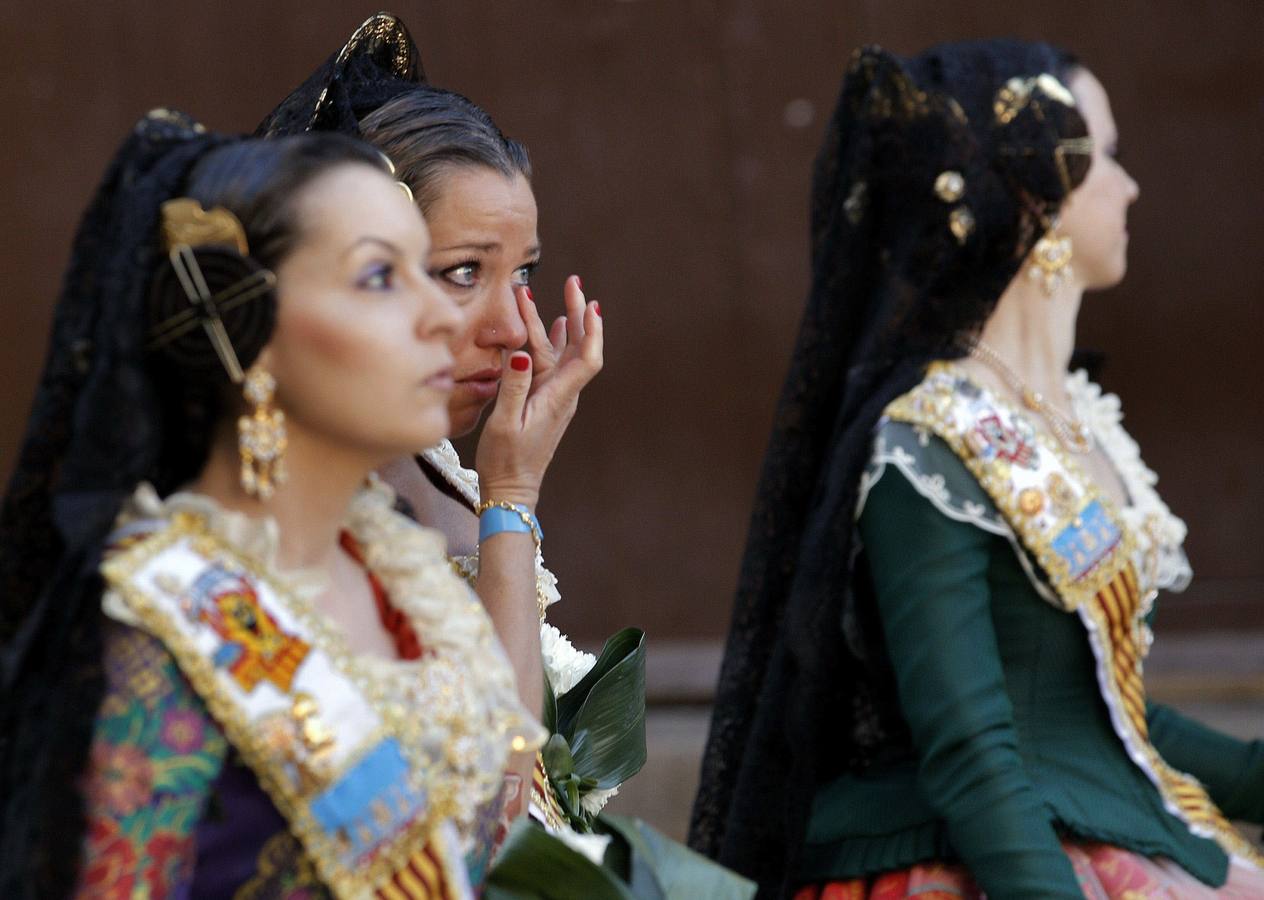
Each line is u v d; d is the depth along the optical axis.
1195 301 25.31
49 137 24.30
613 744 9.84
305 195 6.86
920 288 11.52
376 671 6.89
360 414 6.90
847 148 11.94
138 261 6.77
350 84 9.75
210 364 6.80
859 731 11.62
